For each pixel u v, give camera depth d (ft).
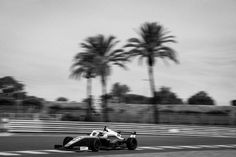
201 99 264.52
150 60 173.37
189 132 127.75
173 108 202.80
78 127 112.37
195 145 88.43
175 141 97.76
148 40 173.99
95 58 174.19
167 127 125.49
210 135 130.21
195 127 129.18
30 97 196.54
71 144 62.23
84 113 163.12
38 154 56.75
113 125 116.88
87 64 175.73
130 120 163.94
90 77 176.55
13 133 101.50
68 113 158.81
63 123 110.83
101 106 169.89
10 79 227.81
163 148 77.41
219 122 175.63
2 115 126.93
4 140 79.05
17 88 223.71
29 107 149.69
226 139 116.16
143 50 173.27
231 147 88.12
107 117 164.96
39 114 135.03
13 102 188.85
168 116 172.24
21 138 86.38
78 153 59.72
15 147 65.87
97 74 172.45
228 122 176.45
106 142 67.05
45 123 108.88
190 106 204.23
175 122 171.73
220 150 75.51
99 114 166.81
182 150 75.25
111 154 59.62
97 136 66.44
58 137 94.22
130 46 176.04
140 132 121.19
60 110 158.40
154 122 168.45
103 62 173.88
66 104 189.06
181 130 127.03
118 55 177.58
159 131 123.95
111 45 178.60
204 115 174.29
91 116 162.20
